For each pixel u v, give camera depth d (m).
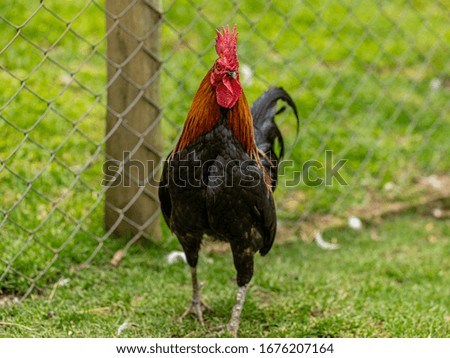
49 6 9.77
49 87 8.05
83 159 7.16
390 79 9.16
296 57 10.16
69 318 5.16
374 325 5.27
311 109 8.88
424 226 7.32
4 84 7.87
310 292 5.77
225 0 11.18
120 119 5.79
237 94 4.39
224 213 4.61
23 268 5.64
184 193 4.61
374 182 7.88
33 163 6.91
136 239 6.37
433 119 9.19
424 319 5.28
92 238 6.25
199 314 5.30
